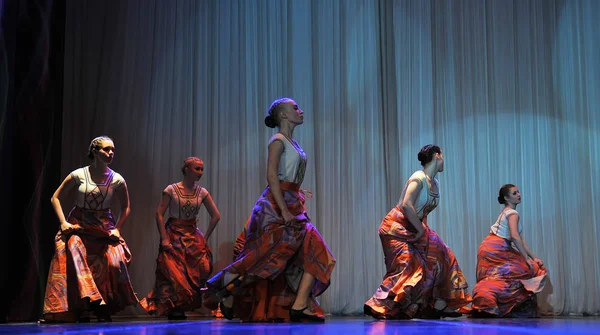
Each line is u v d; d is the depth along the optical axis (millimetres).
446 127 6000
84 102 5840
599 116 6102
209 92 5914
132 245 5715
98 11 5961
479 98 6074
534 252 5898
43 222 5344
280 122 3930
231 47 5969
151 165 5812
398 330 2668
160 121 5871
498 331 2559
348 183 5816
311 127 5852
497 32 6168
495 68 6125
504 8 6195
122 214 4711
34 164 5324
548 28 6215
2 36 5191
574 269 5914
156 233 5730
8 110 5176
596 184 6035
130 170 5805
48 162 5457
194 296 4941
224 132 5852
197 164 5180
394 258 4332
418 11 6137
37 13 5508
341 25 6055
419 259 4305
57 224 5469
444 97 6055
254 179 5805
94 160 4566
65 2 5828
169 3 6016
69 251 4309
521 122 6074
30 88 5387
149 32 5973
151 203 5766
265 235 3668
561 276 5859
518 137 6043
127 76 5906
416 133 5965
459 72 6102
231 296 3881
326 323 3547
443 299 4449
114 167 5805
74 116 5809
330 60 5980
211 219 5379
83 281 4191
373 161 5867
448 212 5879
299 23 6016
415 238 4348
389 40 6125
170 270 4898
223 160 5816
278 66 5945
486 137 6020
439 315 4480
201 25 6004
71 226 4367
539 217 5949
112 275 4422
